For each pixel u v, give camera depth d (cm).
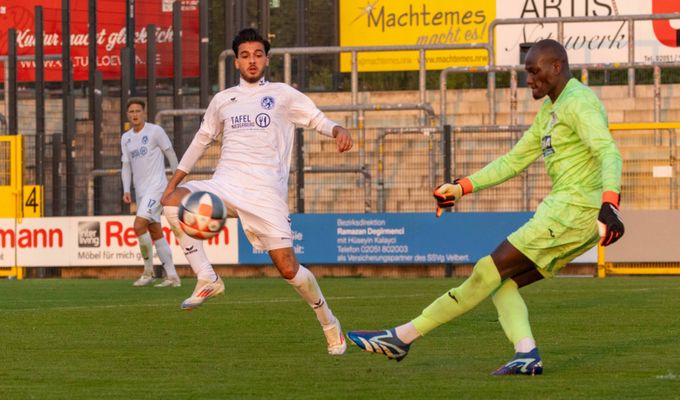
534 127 2066
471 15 6912
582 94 1955
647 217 5359
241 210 2302
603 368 2114
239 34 2373
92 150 6662
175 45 6328
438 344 2544
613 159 1883
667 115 6494
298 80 6775
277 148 2347
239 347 2547
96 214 6069
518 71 6369
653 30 6788
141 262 5791
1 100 7362
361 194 6172
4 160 6016
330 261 5603
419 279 5325
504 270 1998
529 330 2042
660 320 3083
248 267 5759
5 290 4756
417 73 7294
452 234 5478
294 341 2662
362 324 3056
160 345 2594
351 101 6638
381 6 7006
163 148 4700
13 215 5978
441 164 6112
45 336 2805
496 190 5925
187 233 2133
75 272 6006
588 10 6812
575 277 5306
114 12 7262
